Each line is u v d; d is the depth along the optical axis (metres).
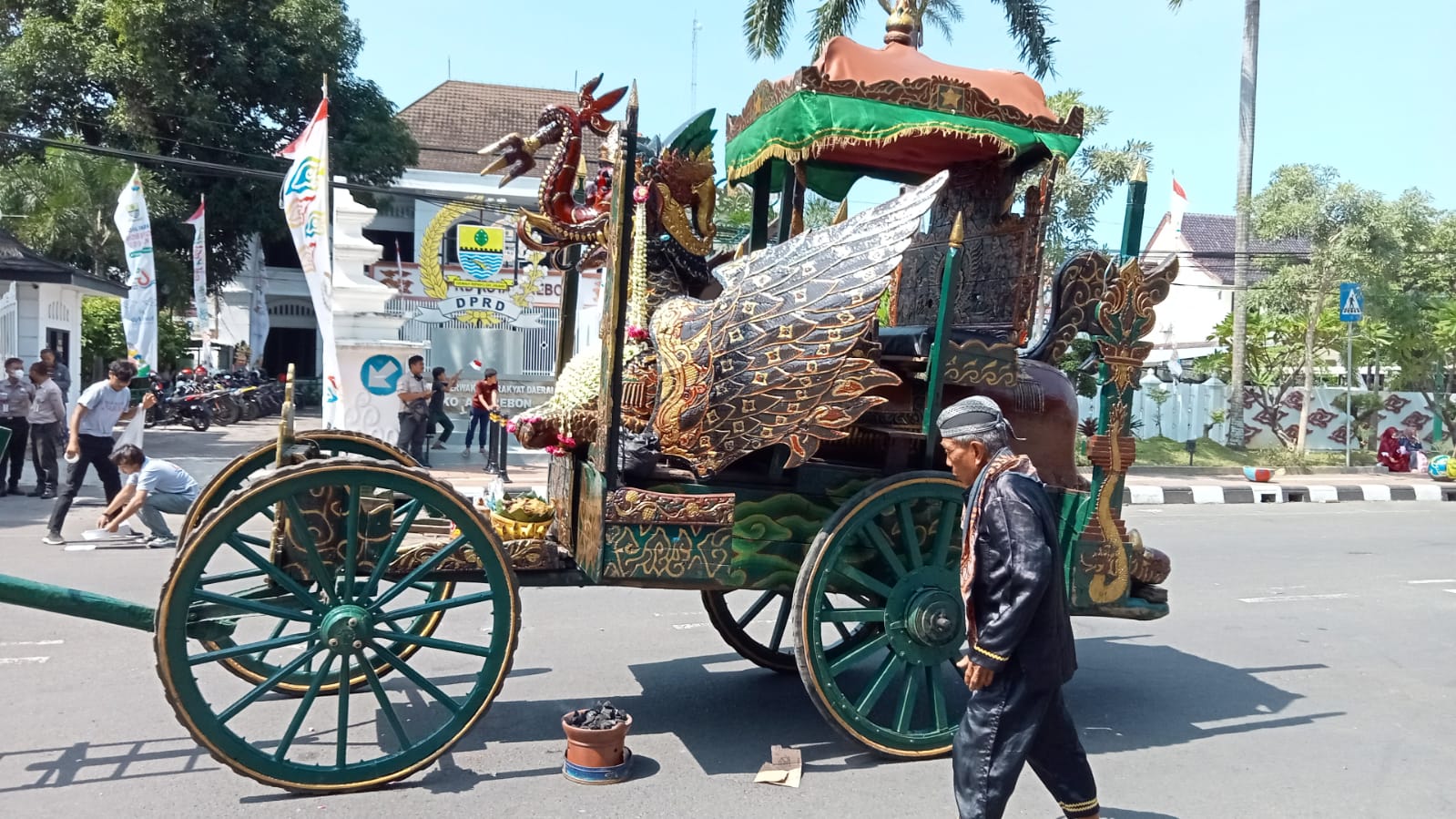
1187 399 20.23
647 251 4.75
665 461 4.39
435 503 3.79
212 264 25.69
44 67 22.33
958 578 4.32
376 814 3.66
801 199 5.13
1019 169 4.87
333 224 12.43
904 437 4.38
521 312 19.84
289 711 4.74
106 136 23.17
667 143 4.77
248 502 3.55
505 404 18.31
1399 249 17.92
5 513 10.34
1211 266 35.12
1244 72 19.16
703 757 4.31
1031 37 16.77
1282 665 6.04
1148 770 4.32
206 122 22.88
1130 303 4.67
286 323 34.75
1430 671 5.97
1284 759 4.47
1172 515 12.98
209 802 3.72
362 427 12.13
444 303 19.50
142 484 8.51
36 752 4.17
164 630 3.46
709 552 4.07
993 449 3.30
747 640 5.43
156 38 22.34
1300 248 23.66
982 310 5.03
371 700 4.93
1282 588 8.39
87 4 22.81
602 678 5.41
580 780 3.98
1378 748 4.63
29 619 6.26
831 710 4.12
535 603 7.12
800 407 4.04
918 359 4.52
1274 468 17.66
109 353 22.78
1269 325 21.11
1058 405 4.72
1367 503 15.09
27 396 11.51
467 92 33.44
